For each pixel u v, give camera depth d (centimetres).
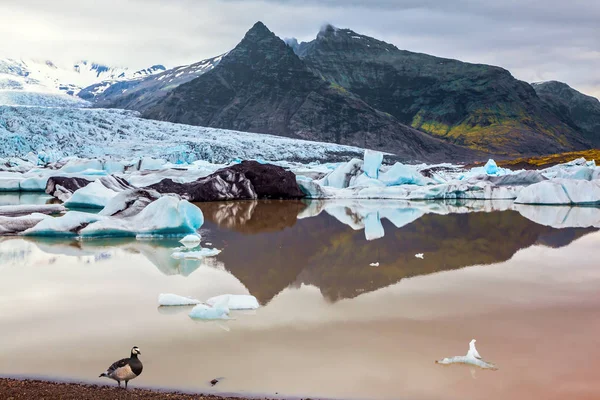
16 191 4259
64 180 3688
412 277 1439
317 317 1073
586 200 3503
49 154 6391
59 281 1350
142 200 2253
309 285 1341
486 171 5059
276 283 1355
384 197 3925
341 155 13200
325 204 3491
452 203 3669
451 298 1227
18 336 948
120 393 688
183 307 1136
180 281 1359
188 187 3541
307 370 805
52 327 998
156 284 1328
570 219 2748
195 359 845
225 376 779
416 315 1092
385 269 1536
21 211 2505
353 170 4347
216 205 3316
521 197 3638
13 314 1077
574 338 964
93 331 977
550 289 1317
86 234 1983
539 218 2780
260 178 3775
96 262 1580
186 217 2000
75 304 1152
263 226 2398
